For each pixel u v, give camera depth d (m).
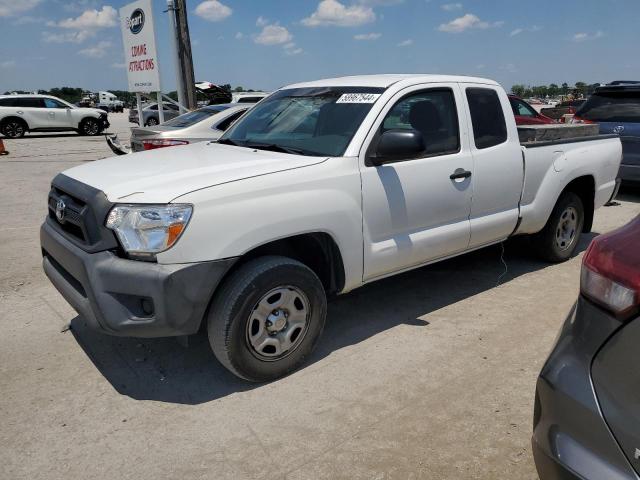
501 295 4.73
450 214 4.16
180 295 2.84
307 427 2.92
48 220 3.68
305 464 2.64
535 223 4.96
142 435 2.87
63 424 2.96
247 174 3.16
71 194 3.24
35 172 12.27
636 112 8.18
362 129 3.63
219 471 2.60
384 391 3.25
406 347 3.79
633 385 1.70
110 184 3.12
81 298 3.09
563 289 4.86
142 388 3.30
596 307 1.88
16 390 3.27
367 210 3.59
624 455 1.69
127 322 2.89
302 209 3.24
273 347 3.30
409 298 4.66
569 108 19.11
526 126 5.47
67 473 2.59
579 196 5.62
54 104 23.25
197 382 3.37
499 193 4.51
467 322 4.18
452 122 4.21
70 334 3.99
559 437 1.85
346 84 4.18
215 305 3.08
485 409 3.06
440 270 5.35
